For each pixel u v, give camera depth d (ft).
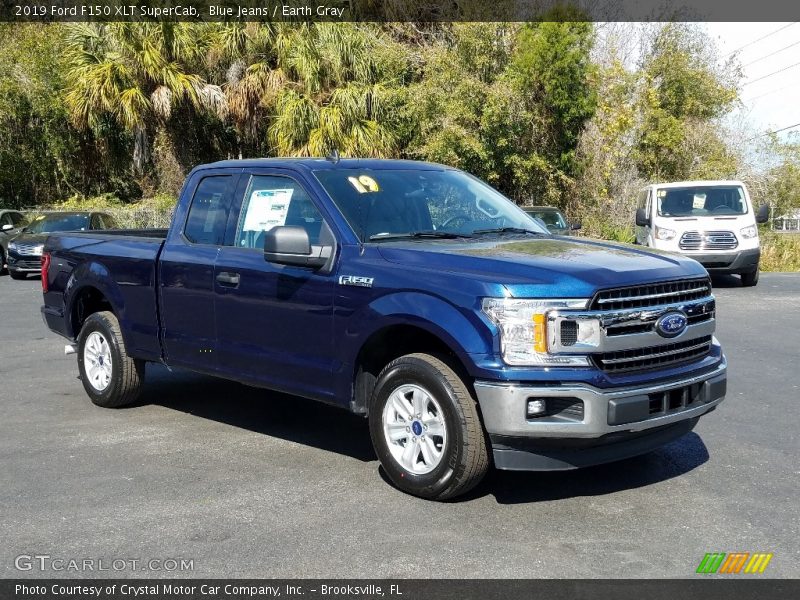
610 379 15.61
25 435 21.86
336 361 18.17
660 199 59.88
